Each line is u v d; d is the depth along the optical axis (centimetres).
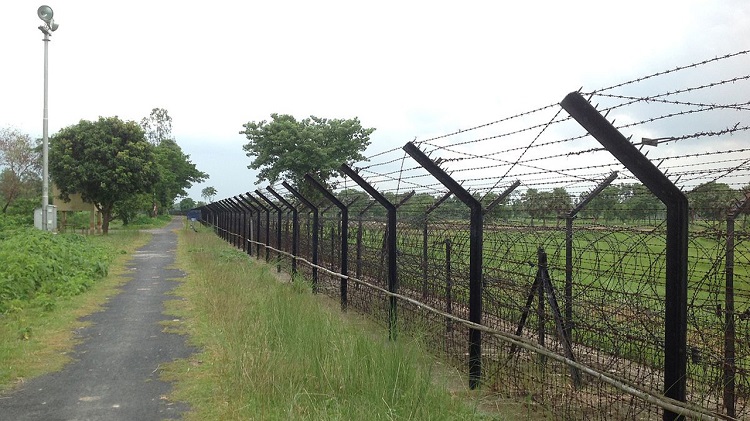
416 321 735
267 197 1722
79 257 1466
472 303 593
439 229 788
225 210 3216
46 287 1141
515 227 707
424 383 507
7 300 986
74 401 562
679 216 383
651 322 513
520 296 663
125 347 766
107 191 2919
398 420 450
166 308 1046
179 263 1833
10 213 3086
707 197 520
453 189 603
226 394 561
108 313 998
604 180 649
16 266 1110
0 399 569
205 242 2759
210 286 1187
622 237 705
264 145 2577
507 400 542
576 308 663
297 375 560
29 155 3700
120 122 2966
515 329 675
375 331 814
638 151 388
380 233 1023
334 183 1099
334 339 632
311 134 2514
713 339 515
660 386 510
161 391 591
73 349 756
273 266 1673
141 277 1479
